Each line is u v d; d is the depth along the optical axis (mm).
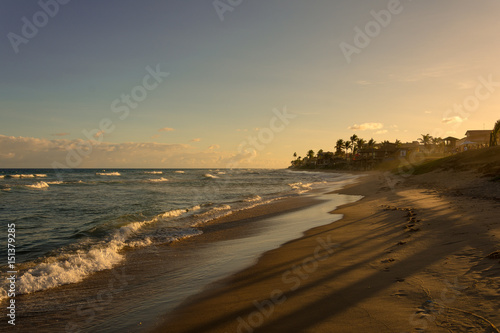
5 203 23422
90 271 7910
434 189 22438
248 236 11852
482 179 21500
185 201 25391
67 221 15797
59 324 5078
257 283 6230
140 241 11273
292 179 69000
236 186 44594
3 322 5195
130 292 6418
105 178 66938
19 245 10859
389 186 30562
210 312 5023
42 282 6996
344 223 12461
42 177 68062
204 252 9672
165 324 4766
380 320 4020
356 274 5965
